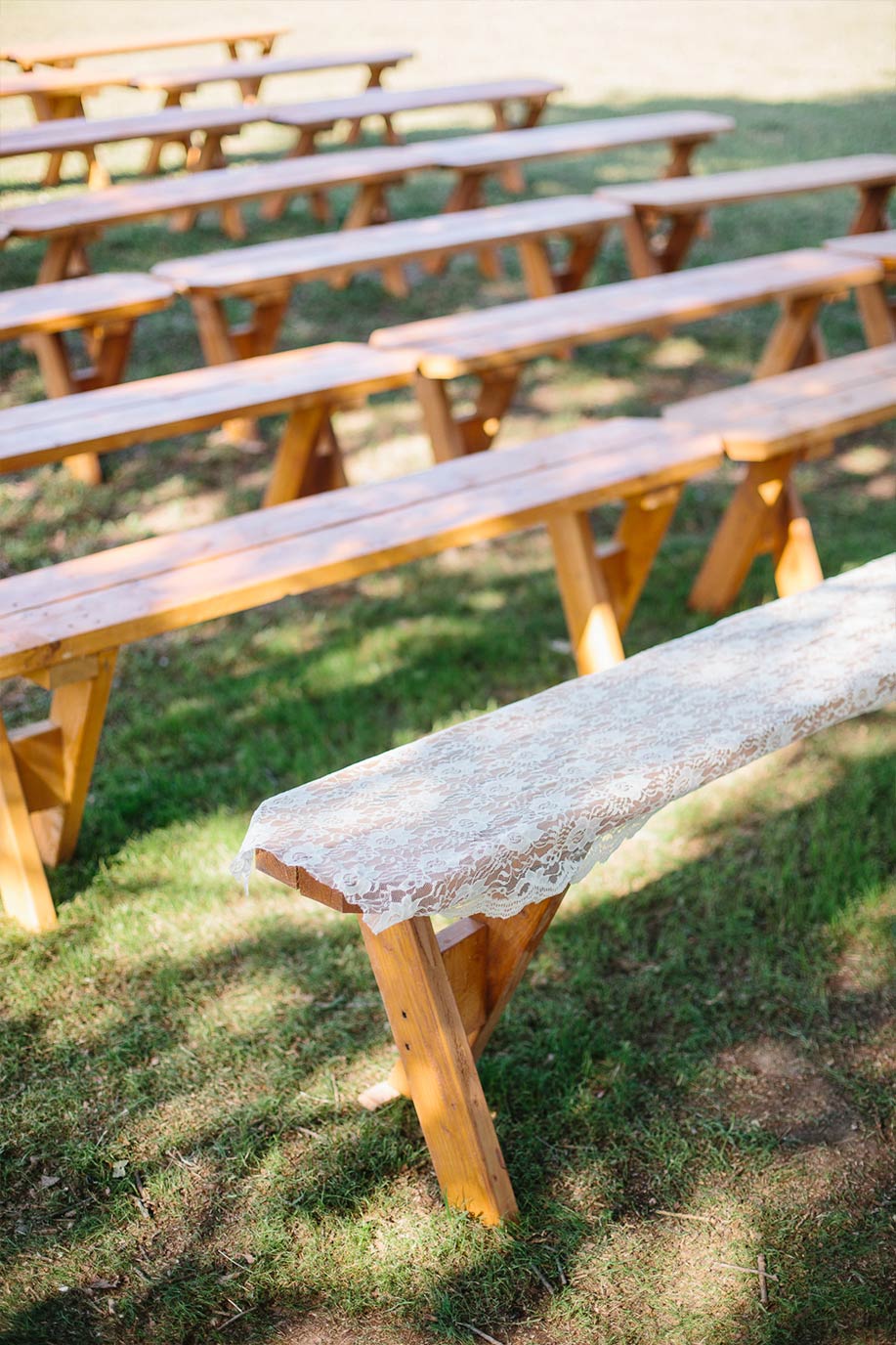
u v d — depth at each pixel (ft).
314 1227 6.95
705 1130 7.64
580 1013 8.48
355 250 17.15
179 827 10.30
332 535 10.04
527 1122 7.64
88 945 9.03
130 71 39.96
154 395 12.78
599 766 6.50
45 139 22.13
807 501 16.66
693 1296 6.61
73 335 20.99
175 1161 7.39
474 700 12.07
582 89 41.96
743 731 6.77
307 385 13.01
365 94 27.68
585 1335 6.41
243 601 9.15
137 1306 6.56
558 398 19.51
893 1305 6.57
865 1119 7.77
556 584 14.52
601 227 20.58
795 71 46.01
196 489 16.34
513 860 5.84
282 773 11.05
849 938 9.27
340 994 8.69
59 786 9.31
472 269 25.14
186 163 30.48
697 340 22.30
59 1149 7.47
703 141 26.35
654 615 13.69
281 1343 6.37
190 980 8.77
